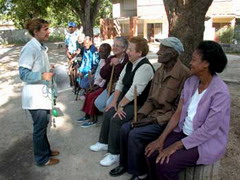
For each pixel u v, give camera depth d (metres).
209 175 2.44
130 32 23.02
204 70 2.32
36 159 3.28
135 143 2.75
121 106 3.23
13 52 17.08
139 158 2.80
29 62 2.82
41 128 3.14
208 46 2.27
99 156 3.49
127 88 3.45
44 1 11.38
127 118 3.12
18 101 5.91
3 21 37.25
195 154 2.33
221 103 2.24
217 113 2.24
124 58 3.88
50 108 3.07
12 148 3.78
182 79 2.80
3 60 13.06
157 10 21.36
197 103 2.44
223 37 17.47
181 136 2.59
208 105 2.32
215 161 2.39
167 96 2.83
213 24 20.16
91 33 11.09
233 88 6.49
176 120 2.66
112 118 3.17
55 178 3.06
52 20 29.64
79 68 5.75
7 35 27.00
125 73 3.50
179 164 2.33
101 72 4.14
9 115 5.05
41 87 2.97
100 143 3.61
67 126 4.45
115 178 3.01
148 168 2.70
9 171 3.22
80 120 4.59
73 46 7.07
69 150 3.66
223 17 19.44
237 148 3.42
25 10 13.50
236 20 19.39
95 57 5.31
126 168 3.08
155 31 22.47
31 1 12.12
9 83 7.70
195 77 2.54
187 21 3.89
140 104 3.31
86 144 3.82
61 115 4.93
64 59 12.95
